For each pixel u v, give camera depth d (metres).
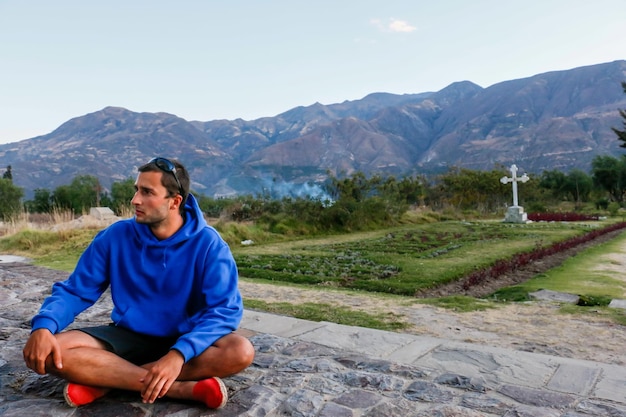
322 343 3.63
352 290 7.62
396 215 24.08
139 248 2.44
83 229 14.70
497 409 2.39
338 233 18.92
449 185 37.41
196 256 2.42
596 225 23.27
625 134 41.78
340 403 2.46
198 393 2.32
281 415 2.32
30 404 2.40
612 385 2.74
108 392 2.48
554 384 2.76
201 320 2.32
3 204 31.64
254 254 12.27
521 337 4.29
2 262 10.47
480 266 10.12
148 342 2.45
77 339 2.25
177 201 2.39
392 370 2.97
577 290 7.50
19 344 3.53
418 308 5.52
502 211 36.03
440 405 2.44
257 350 3.40
